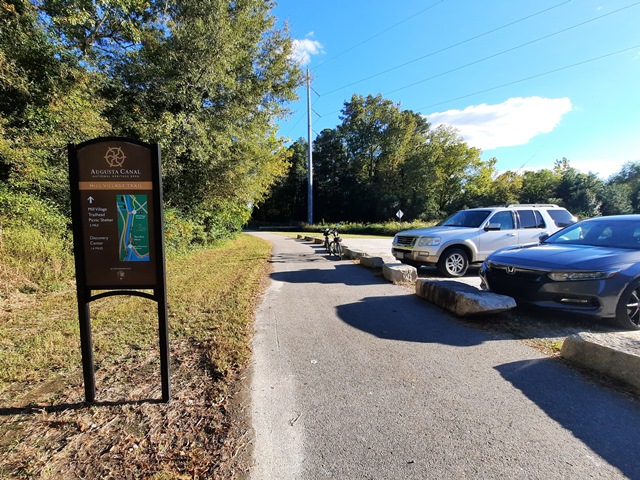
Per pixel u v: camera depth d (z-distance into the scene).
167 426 2.56
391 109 56.22
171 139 11.97
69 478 2.05
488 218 8.53
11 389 3.07
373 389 3.07
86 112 9.08
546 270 4.79
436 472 2.08
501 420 2.60
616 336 3.57
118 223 2.76
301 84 17.30
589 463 2.14
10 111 8.45
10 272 6.48
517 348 3.98
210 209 16.47
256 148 16.25
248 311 5.44
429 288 5.95
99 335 4.35
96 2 9.70
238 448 2.32
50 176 8.45
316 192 68.25
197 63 12.08
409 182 53.66
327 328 4.71
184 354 3.81
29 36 8.27
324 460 2.20
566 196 46.09
